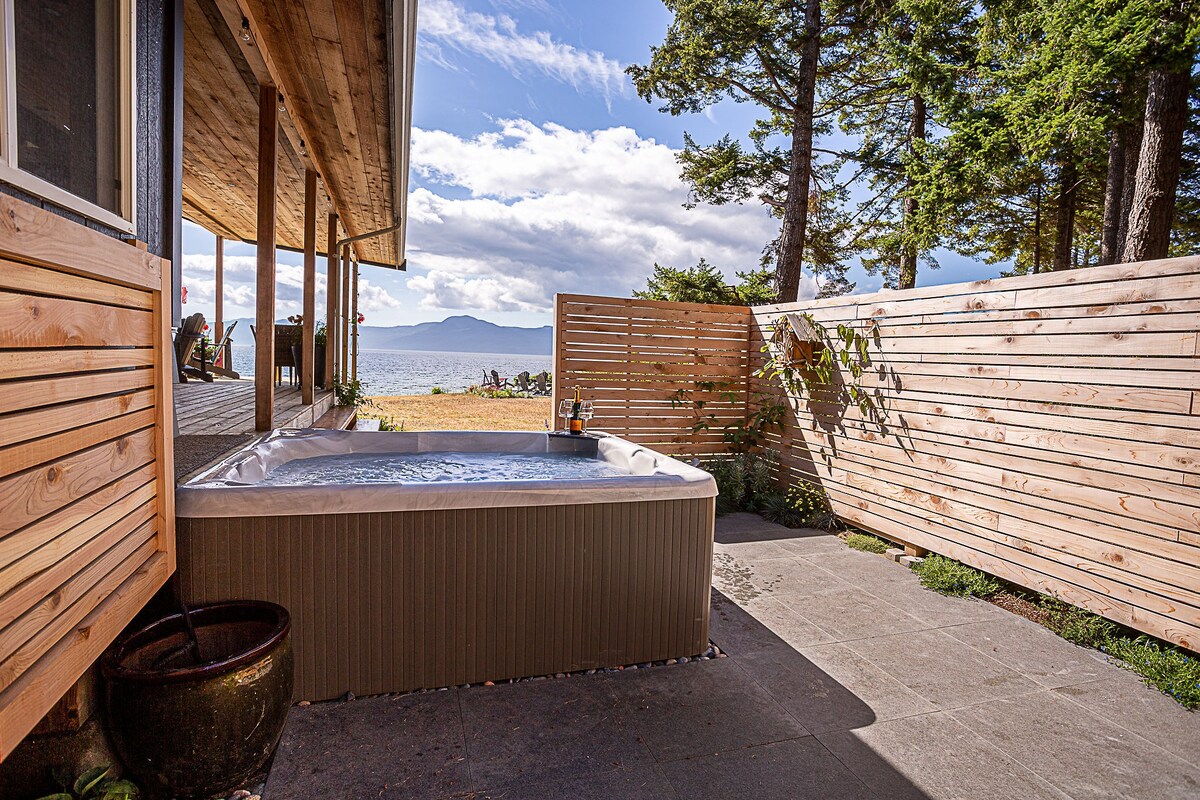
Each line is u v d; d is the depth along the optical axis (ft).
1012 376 10.80
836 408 15.12
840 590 11.10
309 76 11.76
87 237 3.87
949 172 25.46
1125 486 9.09
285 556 6.79
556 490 7.55
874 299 13.92
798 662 8.37
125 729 5.07
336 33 9.87
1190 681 7.73
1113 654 8.73
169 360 5.26
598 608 7.92
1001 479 11.00
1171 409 8.53
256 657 5.41
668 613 8.24
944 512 12.14
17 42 3.83
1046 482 10.22
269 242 11.96
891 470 13.46
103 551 4.19
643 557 8.05
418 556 7.18
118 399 4.42
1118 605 9.15
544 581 7.66
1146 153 17.20
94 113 4.72
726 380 18.43
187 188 21.16
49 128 4.17
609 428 17.30
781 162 32.17
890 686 7.79
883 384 13.67
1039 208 33.99
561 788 5.73
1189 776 6.16
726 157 32.30
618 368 17.31
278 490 6.72
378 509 6.97
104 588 4.19
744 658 8.45
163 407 5.12
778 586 11.25
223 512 6.57
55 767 5.02
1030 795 5.83
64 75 4.33
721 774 5.99
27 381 3.33
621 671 8.00
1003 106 23.43
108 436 4.27
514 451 13.08
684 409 18.04
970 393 11.61
